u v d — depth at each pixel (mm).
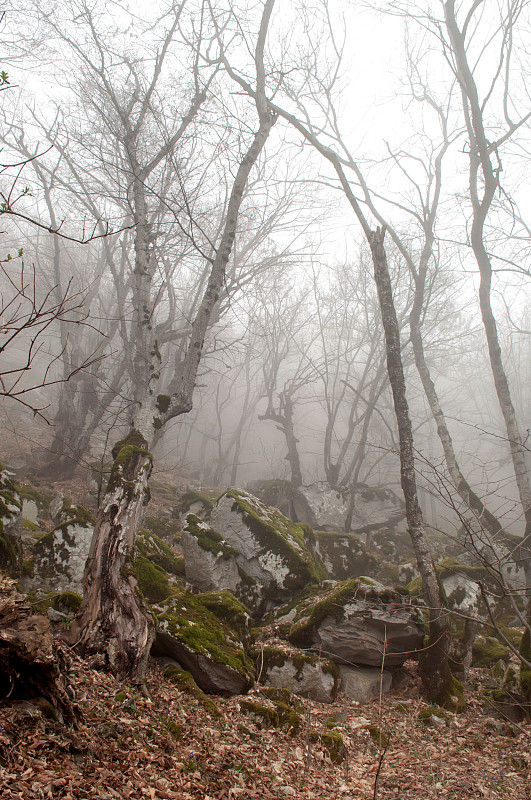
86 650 6473
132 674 6391
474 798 5992
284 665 8562
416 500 9672
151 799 4344
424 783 6324
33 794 3736
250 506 12445
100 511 7477
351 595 9602
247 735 6402
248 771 5523
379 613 9258
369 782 6246
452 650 9891
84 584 7086
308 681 8391
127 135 11766
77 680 5652
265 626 10312
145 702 6000
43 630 4961
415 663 10055
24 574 9289
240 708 7078
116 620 6656
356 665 9430
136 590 6957
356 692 8766
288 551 11438
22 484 16281
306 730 6992
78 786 4066
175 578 10219
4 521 9438
